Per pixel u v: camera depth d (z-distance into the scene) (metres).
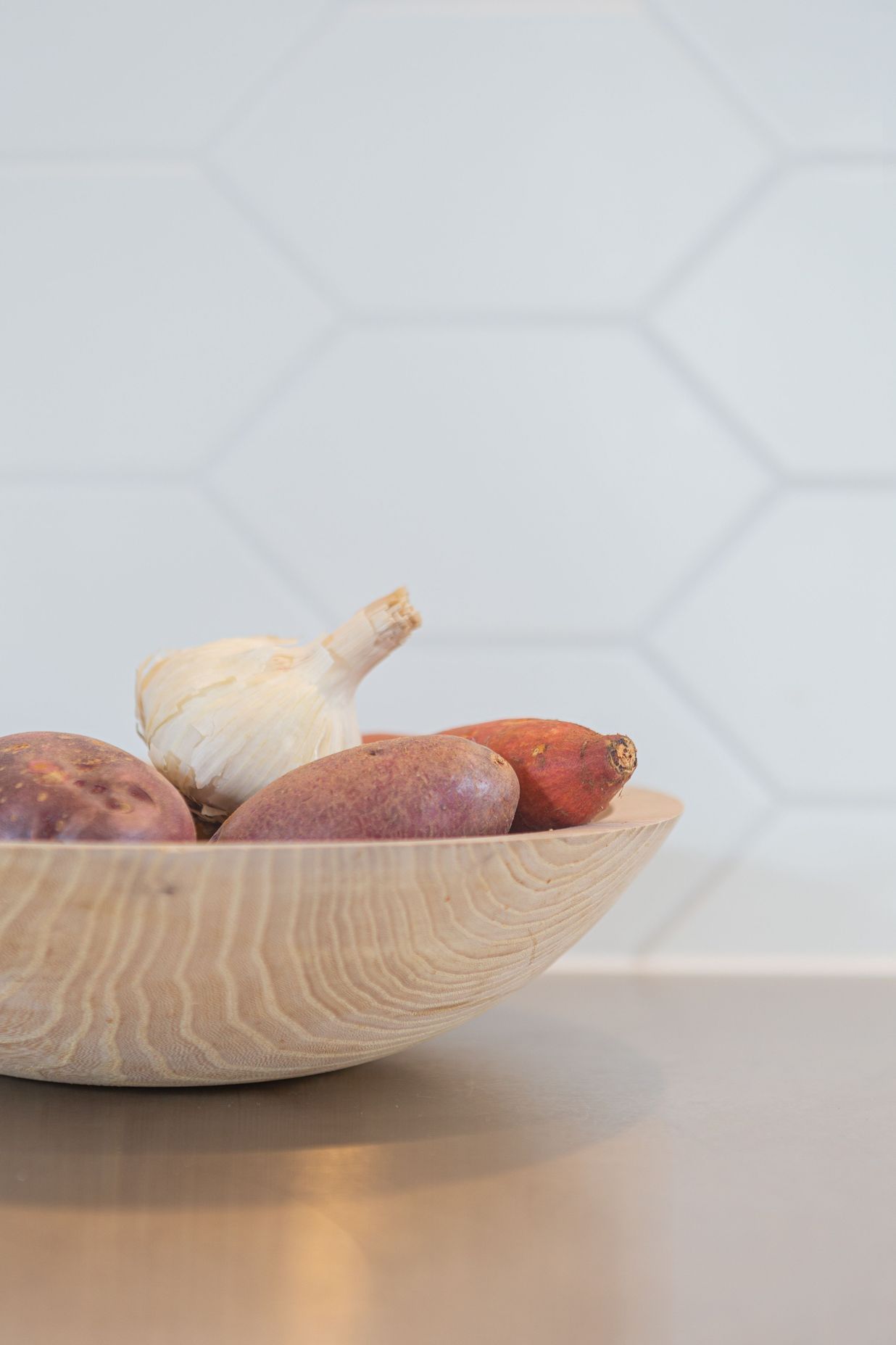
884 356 0.68
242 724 0.56
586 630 0.68
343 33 0.68
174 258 0.68
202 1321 0.39
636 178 0.68
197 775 0.56
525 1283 0.42
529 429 0.68
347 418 0.68
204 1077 0.52
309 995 0.49
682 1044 0.59
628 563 0.68
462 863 0.48
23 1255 0.44
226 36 0.68
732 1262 0.44
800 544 0.68
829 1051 0.58
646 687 0.68
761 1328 0.39
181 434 0.68
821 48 0.68
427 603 0.68
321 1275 0.43
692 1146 0.51
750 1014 0.62
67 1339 0.38
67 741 0.52
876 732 0.68
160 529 0.68
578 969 0.68
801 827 0.68
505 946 0.50
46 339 0.67
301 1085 0.54
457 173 0.68
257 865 0.46
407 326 0.68
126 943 0.47
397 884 0.48
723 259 0.68
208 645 0.58
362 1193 0.49
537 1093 0.54
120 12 0.67
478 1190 0.49
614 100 0.68
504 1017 0.62
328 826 0.50
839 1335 0.39
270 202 0.68
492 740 0.55
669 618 0.68
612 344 0.68
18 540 0.67
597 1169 0.50
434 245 0.68
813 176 0.68
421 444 0.68
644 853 0.52
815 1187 0.49
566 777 0.54
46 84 0.67
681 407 0.68
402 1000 0.50
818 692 0.68
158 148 0.68
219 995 0.49
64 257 0.67
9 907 0.46
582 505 0.68
